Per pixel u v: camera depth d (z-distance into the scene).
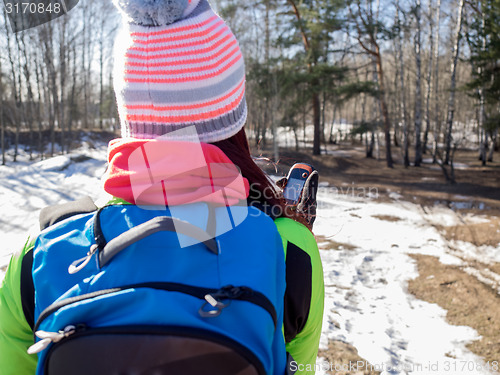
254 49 26.67
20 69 28.03
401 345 4.38
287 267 0.71
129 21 0.71
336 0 19.94
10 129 29.44
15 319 0.71
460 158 29.78
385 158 29.66
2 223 9.69
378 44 22.33
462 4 21.00
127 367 0.56
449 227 9.82
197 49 0.69
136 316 0.57
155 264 0.62
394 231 9.40
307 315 0.73
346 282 6.30
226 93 0.73
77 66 38.50
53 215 0.76
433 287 6.08
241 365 0.56
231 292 0.59
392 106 34.28
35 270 0.67
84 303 0.59
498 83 15.91
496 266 6.93
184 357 0.56
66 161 17.84
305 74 21.73
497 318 4.86
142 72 0.69
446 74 40.22
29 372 0.74
